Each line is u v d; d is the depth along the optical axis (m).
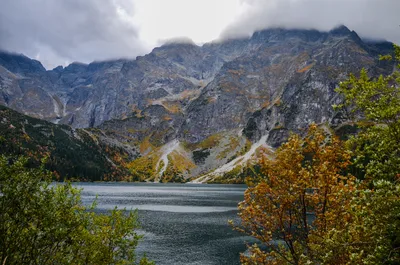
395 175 13.66
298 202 15.55
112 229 21.30
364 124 15.48
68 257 15.61
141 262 23.78
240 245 61.31
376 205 11.71
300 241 15.18
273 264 16.14
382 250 10.92
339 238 12.74
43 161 14.80
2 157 14.00
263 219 15.58
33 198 14.00
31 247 13.91
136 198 161.12
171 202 145.62
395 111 13.73
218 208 122.88
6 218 13.48
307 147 15.45
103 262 19.64
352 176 15.09
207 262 50.66
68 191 16.08
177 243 62.59
